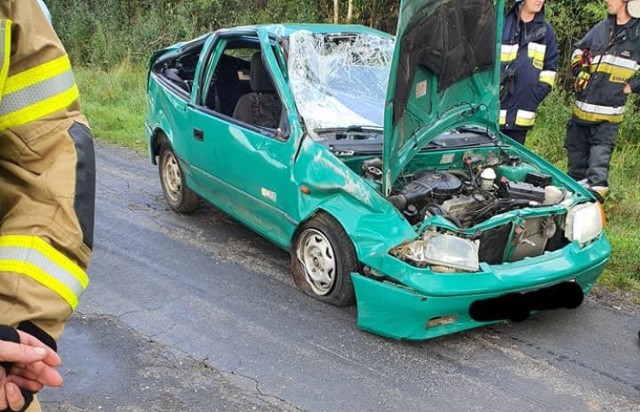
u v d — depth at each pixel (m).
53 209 1.30
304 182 4.14
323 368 3.51
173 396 3.21
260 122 5.09
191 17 13.23
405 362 3.59
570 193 4.43
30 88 1.30
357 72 4.95
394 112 3.64
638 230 5.91
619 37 5.75
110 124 9.45
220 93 5.78
